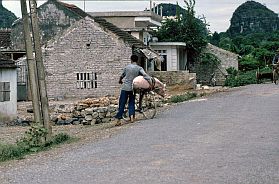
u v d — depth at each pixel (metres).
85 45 39.12
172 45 52.94
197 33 55.78
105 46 39.03
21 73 38.03
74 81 39.16
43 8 46.53
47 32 46.50
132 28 50.53
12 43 45.31
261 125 16.17
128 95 19.27
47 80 39.00
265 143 13.11
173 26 56.25
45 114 16.73
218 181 9.57
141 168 10.88
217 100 25.23
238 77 45.31
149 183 9.60
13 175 11.10
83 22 39.09
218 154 11.95
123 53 38.88
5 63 26.61
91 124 22.81
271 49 60.69
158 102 24.81
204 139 14.04
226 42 71.00
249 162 11.03
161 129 16.38
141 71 19.27
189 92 32.31
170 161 11.41
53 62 39.12
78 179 10.21
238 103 23.12
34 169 11.59
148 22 56.31
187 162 11.23
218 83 54.31
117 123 19.11
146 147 13.31
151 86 19.56
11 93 26.92
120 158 12.08
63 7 46.34
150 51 42.28
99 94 39.03
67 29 39.22
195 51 55.75
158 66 44.50
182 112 21.03
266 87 31.84
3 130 22.70
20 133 21.27
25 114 28.59
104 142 14.77
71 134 18.36
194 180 9.69
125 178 10.07
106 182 9.82
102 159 12.12
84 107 23.73
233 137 14.16
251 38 78.19
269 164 10.80
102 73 39.00
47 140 16.03
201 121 17.77
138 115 21.31
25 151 14.87
